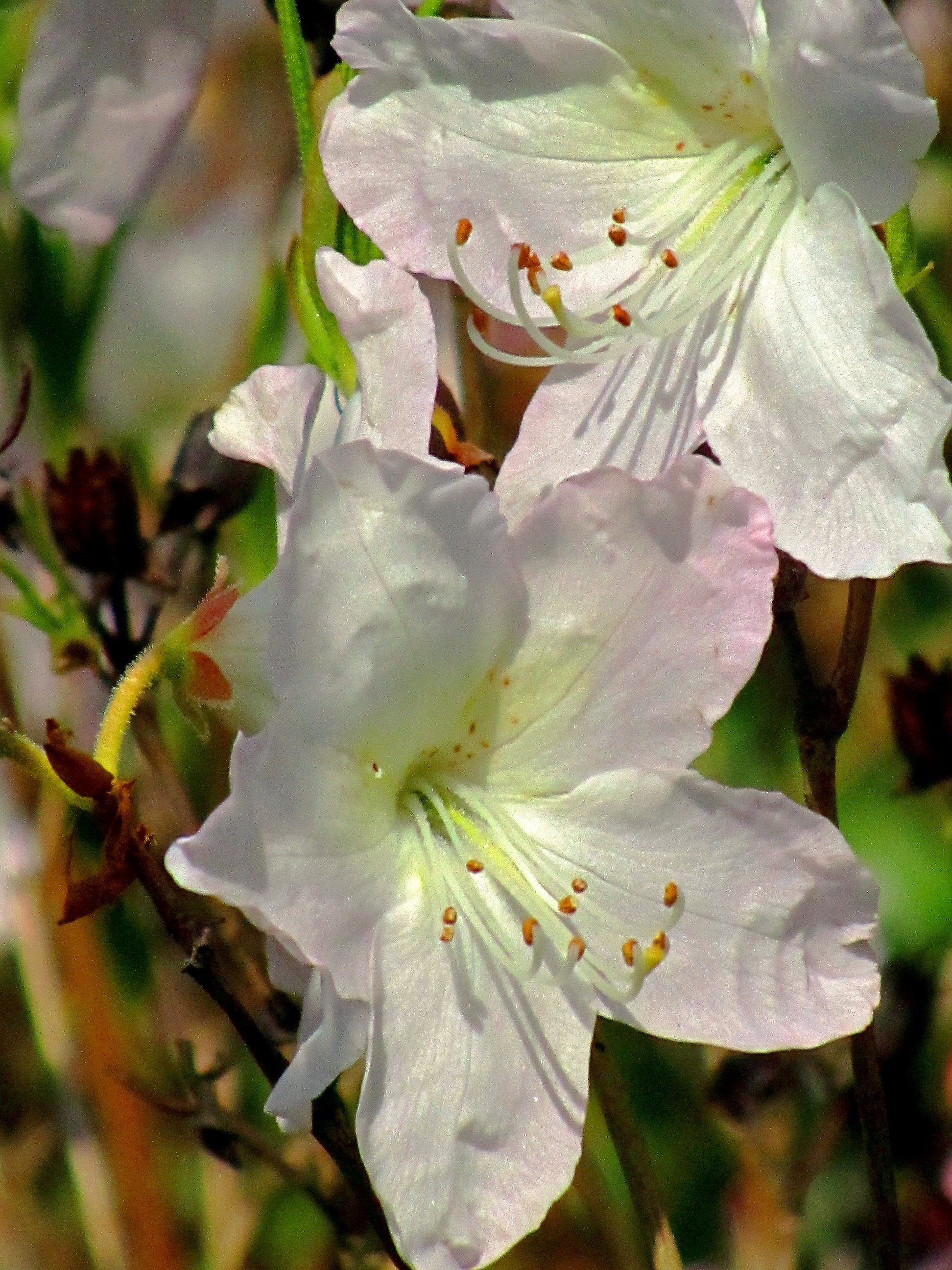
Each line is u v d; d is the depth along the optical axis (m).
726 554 0.43
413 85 0.44
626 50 0.45
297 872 0.42
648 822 0.43
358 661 0.42
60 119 0.49
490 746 0.43
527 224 0.44
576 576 0.43
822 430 0.43
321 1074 0.42
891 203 0.43
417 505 0.42
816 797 0.45
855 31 0.43
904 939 0.52
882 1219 0.45
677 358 0.44
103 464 0.49
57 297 0.50
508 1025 0.43
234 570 0.50
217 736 0.51
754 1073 0.49
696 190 0.45
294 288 0.45
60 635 0.50
